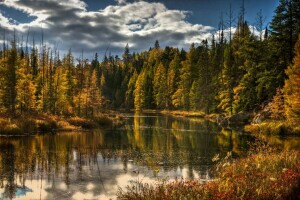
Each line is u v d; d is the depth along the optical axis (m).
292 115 37.00
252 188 10.07
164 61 124.12
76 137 34.41
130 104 114.69
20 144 28.92
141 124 51.56
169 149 26.89
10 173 18.20
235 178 12.04
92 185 15.89
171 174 18.23
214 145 29.00
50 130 39.56
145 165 20.70
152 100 106.62
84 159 22.53
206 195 9.30
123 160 22.23
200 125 49.78
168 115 77.38
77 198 13.84
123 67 143.88
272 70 46.88
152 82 108.81
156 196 10.03
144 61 143.50
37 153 24.62
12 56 46.41
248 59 52.69
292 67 39.25
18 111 49.12
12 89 45.59
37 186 15.68
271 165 14.30
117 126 47.97
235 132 39.56
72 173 18.39
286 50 47.41
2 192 14.65
